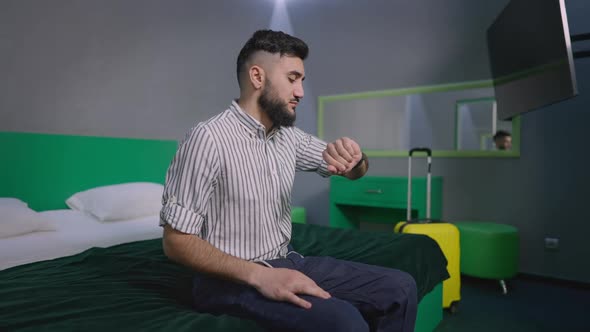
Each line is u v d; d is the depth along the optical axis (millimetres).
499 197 2932
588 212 2613
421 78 3287
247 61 1029
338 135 3715
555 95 1942
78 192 2449
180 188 881
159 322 840
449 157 3145
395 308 1028
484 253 2467
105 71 2613
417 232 2170
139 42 2797
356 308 940
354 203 3203
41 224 1801
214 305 953
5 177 2135
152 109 2904
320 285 1065
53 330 788
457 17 3109
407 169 3340
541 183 2770
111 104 2656
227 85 3465
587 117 2613
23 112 2238
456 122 3125
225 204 970
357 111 3605
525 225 2832
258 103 1038
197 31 3188
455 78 3133
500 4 2926
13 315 893
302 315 817
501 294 2477
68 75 2428
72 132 2459
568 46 1779
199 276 1024
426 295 1743
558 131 2707
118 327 808
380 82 3484
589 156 2607
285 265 1056
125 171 2713
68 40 2418
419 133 3303
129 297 1045
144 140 2832
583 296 2441
